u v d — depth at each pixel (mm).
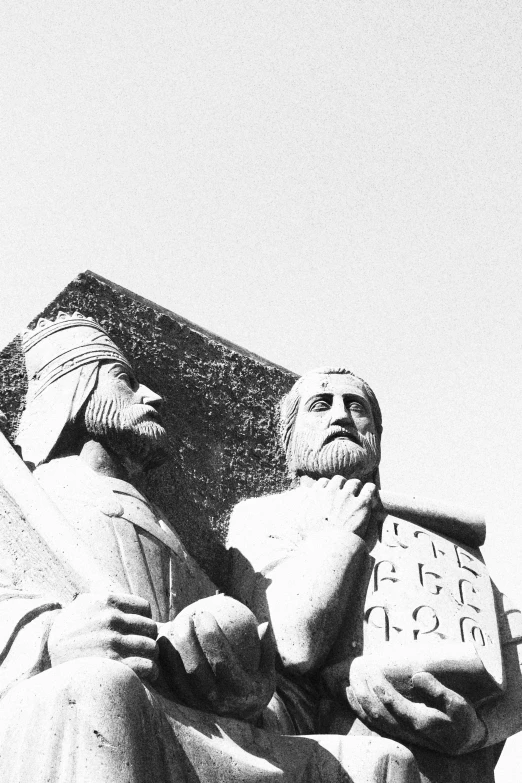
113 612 3512
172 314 5094
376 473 4945
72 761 3230
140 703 3371
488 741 4230
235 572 4578
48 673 3377
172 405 4957
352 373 5098
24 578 3836
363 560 4512
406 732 4133
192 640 3605
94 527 4027
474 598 4547
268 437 5102
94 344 4469
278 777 3578
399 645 4293
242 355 5219
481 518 4902
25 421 4383
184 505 4781
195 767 3465
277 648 4188
